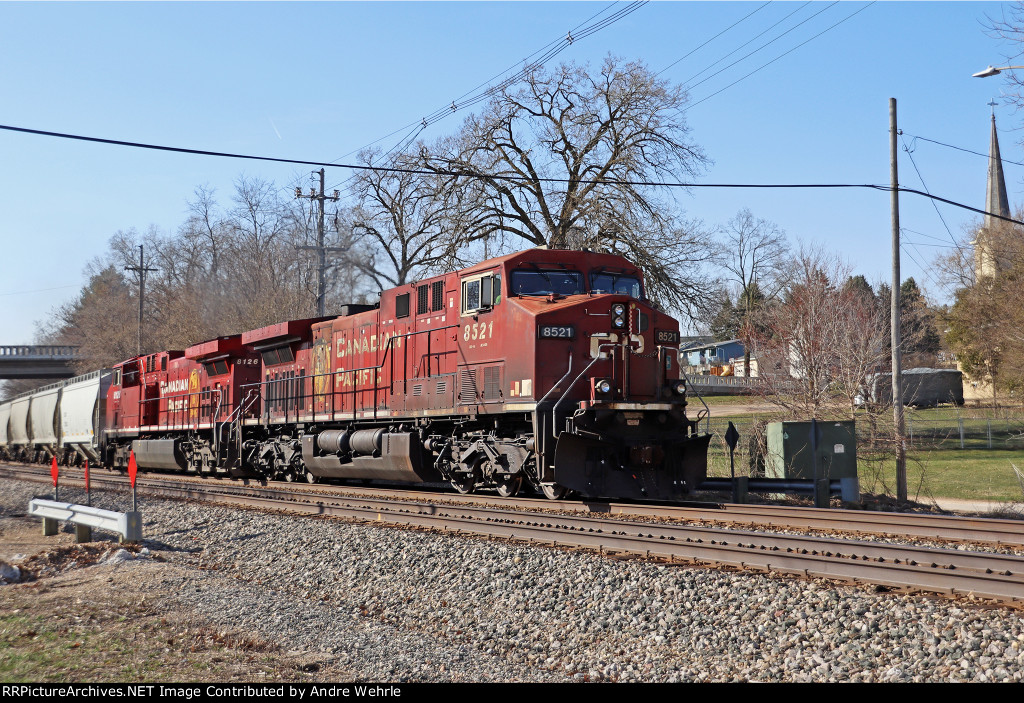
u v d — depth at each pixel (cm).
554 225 3566
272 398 2409
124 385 3331
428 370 1738
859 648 694
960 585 781
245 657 760
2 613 947
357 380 1988
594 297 1507
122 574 1175
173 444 2758
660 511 1381
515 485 1614
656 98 3509
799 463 1805
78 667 714
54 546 1466
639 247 3316
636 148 3478
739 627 766
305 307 4650
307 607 968
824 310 2383
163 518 1702
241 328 4803
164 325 6000
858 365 2288
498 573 995
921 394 5209
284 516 1533
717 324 3719
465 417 1641
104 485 2458
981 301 4519
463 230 3516
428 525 1306
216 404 2591
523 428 1541
